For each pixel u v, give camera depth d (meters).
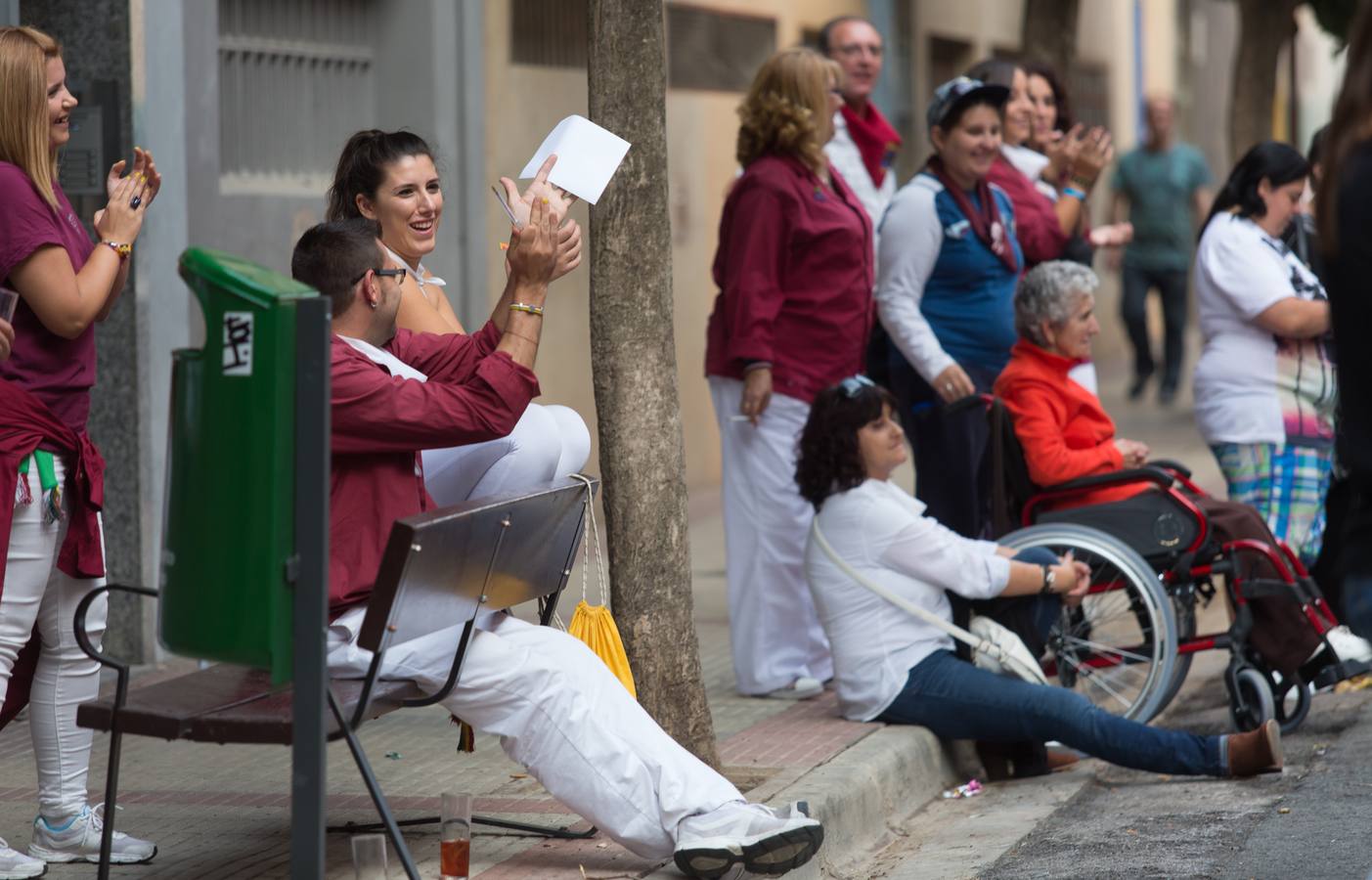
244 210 30.25
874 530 22.12
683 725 19.73
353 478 15.84
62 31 26.33
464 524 14.90
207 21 29.09
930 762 22.02
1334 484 24.64
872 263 25.00
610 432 19.48
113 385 26.58
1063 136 30.80
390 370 16.28
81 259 16.81
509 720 16.09
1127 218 62.72
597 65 19.17
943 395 25.52
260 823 18.92
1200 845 18.94
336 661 15.70
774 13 49.25
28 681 17.34
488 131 36.34
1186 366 77.38
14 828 18.59
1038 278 24.30
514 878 16.66
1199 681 27.89
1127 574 22.92
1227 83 100.69
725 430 25.02
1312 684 23.44
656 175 19.38
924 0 58.47
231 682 15.88
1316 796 20.48
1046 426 24.03
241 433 13.78
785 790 19.45
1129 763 21.28
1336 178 11.19
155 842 18.28
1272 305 26.02
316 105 32.97
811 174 24.45
